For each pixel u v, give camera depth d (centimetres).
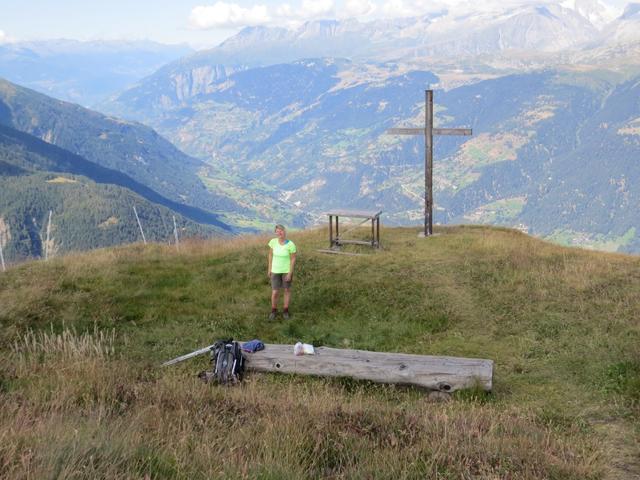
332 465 612
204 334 1457
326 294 1772
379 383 1083
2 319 1505
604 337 1328
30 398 826
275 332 1502
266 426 693
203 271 1980
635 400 939
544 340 1368
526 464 612
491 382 1039
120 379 983
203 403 840
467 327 1523
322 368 1111
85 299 1673
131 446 559
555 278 1830
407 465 587
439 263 2034
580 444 750
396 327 1542
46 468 474
